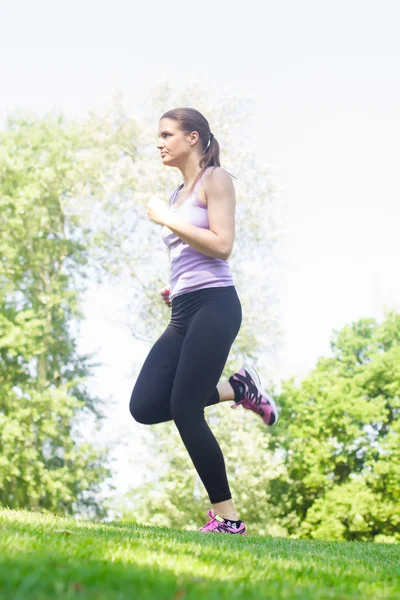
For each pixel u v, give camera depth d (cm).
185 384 374
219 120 1823
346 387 2534
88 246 1972
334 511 2366
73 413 2064
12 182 2106
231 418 1770
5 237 2072
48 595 126
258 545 318
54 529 275
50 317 2083
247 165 1809
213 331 376
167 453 1811
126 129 1842
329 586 194
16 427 1895
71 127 2183
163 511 1858
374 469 2375
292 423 2588
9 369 2056
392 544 419
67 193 1914
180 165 409
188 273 388
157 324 1803
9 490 2056
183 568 195
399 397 2477
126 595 131
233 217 389
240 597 145
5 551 179
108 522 398
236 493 1803
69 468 2042
